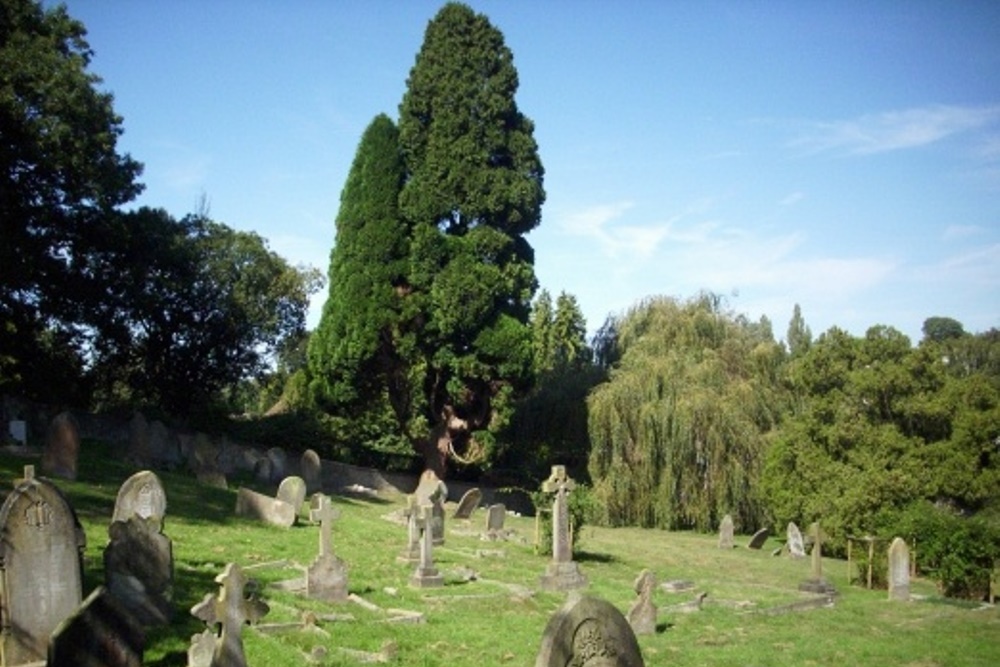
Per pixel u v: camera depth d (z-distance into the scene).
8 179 34.59
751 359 44.28
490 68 44.16
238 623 11.69
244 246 47.09
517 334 41.31
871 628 21.03
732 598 24.09
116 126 37.53
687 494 40.28
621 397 41.25
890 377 35.88
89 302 41.03
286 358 60.25
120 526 14.13
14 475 24.28
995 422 33.56
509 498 46.81
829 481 35.28
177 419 45.03
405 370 42.31
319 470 37.34
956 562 27.20
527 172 44.53
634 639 10.29
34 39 33.72
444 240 41.91
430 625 17.09
